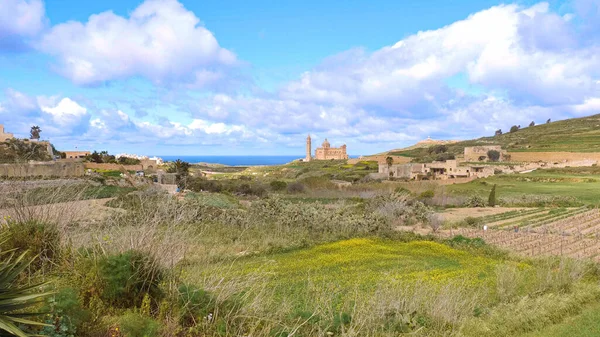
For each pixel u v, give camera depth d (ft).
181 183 205.57
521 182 292.61
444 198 196.65
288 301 35.86
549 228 118.32
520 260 73.72
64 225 33.17
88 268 26.55
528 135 618.03
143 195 63.41
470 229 118.21
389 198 145.28
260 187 232.73
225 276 32.12
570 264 59.31
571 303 43.06
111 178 189.16
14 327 14.28
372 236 90.58
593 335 35.58
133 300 25.99
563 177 296.71
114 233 31.32
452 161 354.33
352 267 61.62
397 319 33.37
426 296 39.37
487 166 353.10
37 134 305.73
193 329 24.70
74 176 172.96
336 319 31.50
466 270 62.64
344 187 249.75
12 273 16.30
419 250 79.41
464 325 35.01
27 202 32.76
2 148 215.31
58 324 19.42
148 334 21.95
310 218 97.14
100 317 22.56
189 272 32.73
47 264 29.63
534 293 47.55
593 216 141.69
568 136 514.68
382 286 43.16
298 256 68.85
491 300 45.44
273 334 26.99
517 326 36.81
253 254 66.54
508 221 137.49
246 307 28.78
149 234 29.25
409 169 358.43
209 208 99.96
